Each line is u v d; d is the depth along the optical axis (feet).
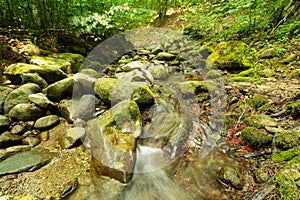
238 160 6.69
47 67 10.66
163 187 6.48
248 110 8.43
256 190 5.53
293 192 4.72
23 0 14.35
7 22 14.26
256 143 6.88
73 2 15.52
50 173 6.82
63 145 7.94
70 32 15.58
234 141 7.40
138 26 19.63
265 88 9.50
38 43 14.16
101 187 6.47
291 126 7.13
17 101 9.00
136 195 6.31
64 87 9.95
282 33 13.30
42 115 9.10
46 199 5.98
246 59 12.04
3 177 6.47
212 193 6.02
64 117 9.41
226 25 16.62
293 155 6.01
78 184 6.51
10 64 11.57
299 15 13.29
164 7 23.29
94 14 14.78
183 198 6.09
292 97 8.36
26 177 6.59
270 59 11.90
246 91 9.48
